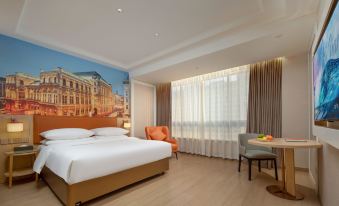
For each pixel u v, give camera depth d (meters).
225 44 3.24
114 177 2.52
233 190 2.66
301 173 3.41
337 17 1.21
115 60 4.69
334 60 1.28
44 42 3.43
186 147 5.55
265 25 2.80
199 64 4.14
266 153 3.15
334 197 1.68
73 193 2.07
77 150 2.50
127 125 5.01
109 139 3.76
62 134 3.36
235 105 4.58
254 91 4.16
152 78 5.52
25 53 3.38
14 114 3.21
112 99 4.98
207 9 2.53
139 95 5.83
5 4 2.34
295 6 2.30
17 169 3.12
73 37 3.39
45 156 2.74
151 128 5.03
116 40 3.51
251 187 2.78
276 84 3.86
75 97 4.13
